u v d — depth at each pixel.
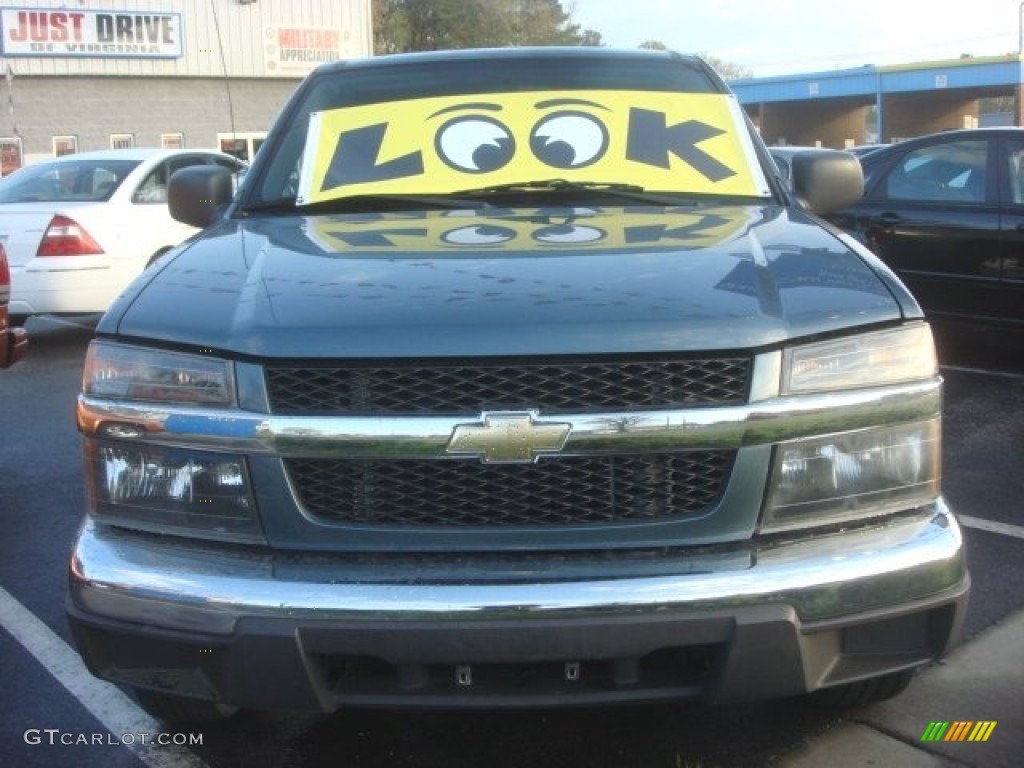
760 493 2.40
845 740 2.99
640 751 2.97
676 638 2.31
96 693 3.33
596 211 3.33
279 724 3.14
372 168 3.65
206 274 2.78
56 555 4.49
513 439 2.33
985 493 5.02
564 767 2.91
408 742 3.04
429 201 3.50
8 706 3.26
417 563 2.38
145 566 2.46
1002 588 3.95
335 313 2.44
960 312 7.43
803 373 2.42
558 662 2.34
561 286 2.51
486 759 2.95
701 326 2.36
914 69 43.00
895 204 7.71
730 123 3.81
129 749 3.02
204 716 3.01
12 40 23.08
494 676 2.43
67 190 9.06
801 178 3.86
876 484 2.49
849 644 2.47
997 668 3.36
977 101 48.31
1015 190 7.12
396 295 2.49
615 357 2.34
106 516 2.58
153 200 9.13
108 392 2.56
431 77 4.00
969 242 7.27
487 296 2.46
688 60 4.13
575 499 2.38
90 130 24.48
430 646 2.30
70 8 23.61
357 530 2.39
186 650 2.44
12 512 5.02
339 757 2.97
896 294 2.59
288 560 2.42
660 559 2.38
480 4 44.41
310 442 2.37
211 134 26.19
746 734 3.03
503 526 2.37
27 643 3.67
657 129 3.76
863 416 2.45
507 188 3.54
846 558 2.40
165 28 24.86
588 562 2.36
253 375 2.40
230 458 2.43
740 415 2.36
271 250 2.93
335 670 2.46
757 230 3.03
